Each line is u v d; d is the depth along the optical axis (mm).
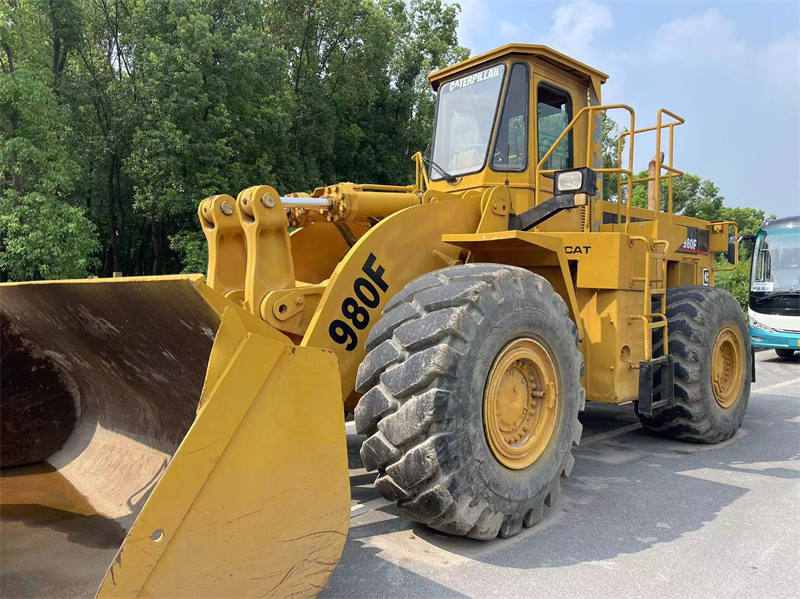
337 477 2281
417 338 2771
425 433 2680
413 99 21219
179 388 2869
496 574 2709
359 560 2838
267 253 3207
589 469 4426
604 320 4160
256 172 15742
